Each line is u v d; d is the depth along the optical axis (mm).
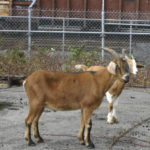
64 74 5699
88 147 5645
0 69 11758
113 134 6449
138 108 8562
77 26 15109
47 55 12648
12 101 8750
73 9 15141
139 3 15078
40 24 15133
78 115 7625
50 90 5574
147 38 15016
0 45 13305
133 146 5844
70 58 12398
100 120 7402
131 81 11516
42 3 15055
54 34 14852
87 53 13117
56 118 7344
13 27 15023
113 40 14812
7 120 7098
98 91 5621
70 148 5625
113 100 7152
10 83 10898
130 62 7891
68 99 5613
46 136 6191
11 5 15414
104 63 12430
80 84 5617
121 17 15148
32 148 5570
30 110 5617
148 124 7215
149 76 12031
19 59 12172
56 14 15102
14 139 5977
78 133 6375
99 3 15039
